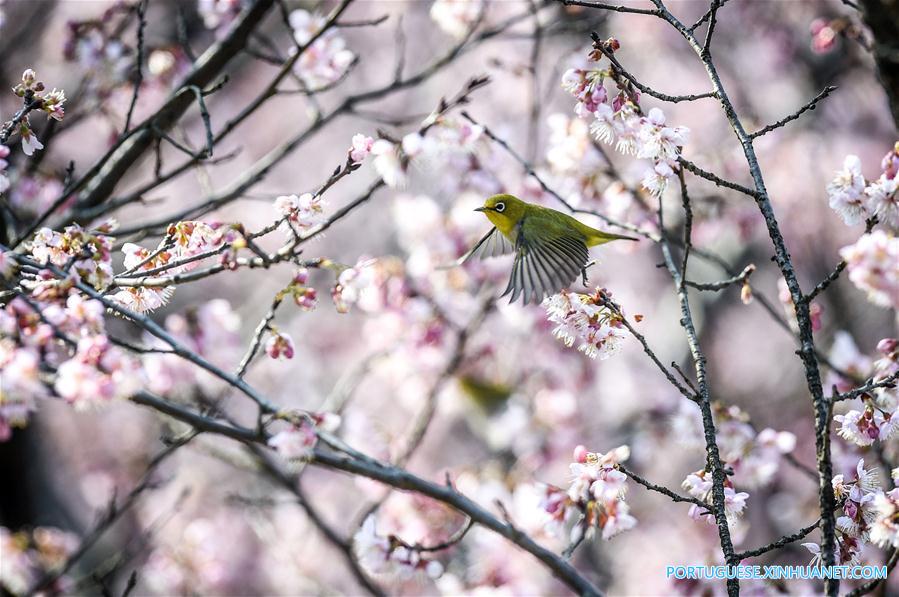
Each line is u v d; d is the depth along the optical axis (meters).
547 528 7.29
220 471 20.09
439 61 10.77
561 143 9.78
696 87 20.09
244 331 20.52
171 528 18.88
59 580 12.04
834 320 18.08
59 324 5.82
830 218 19.61
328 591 14.77
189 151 8.52
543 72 19.52
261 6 9.94
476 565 12.44
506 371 15.23
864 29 9.53
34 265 6.26
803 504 17.53
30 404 5.54
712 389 20.77
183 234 6.81
